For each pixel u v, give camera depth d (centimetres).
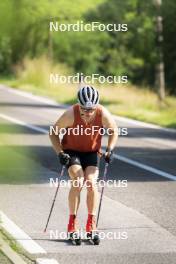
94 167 2048
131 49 10256
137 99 9925
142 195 3097
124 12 10675
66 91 11700
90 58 15325
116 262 1853
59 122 1969
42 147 4947
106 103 9994
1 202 2775
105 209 2708
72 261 1842
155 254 1970
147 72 14662
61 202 2850
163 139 6088
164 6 9562
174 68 11244
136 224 2423
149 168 4125
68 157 1978
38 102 10212
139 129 6981
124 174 3825
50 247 2000
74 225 2059
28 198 2894
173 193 3189
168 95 11062
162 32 9694
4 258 1756
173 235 2262
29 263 1792
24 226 2311
